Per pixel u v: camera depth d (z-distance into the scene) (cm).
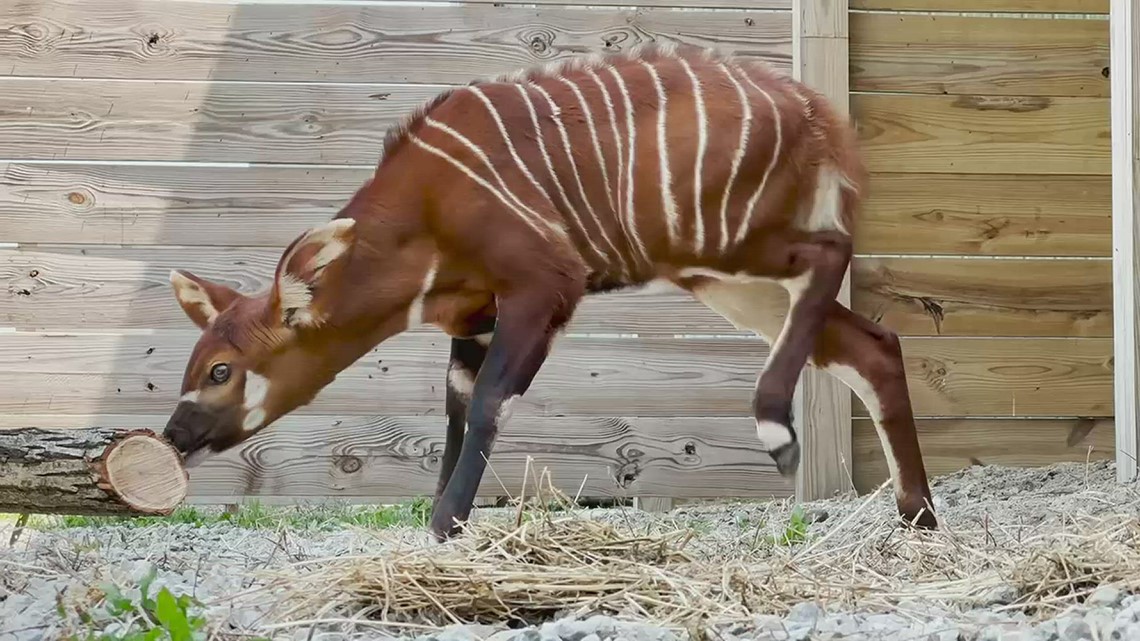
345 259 362
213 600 276
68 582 303
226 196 538
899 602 280
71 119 532
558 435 543
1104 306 564
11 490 306
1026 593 285
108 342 532
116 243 534
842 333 393
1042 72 562
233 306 375
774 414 373
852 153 392
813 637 234
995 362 560
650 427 546
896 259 558
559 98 377
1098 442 563
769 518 471
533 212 363
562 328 366
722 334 550
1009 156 562
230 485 533
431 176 366
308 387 373
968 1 561
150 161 535
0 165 529
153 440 312
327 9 540
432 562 277
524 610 275
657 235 377
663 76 383
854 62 557
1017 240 562
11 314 529
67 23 530
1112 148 481
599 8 548
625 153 374
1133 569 285
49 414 530
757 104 379
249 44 537
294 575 285
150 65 534
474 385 360
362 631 260
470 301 373
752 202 378
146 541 435
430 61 543
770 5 552
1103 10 565
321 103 540
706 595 277
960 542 347
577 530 313
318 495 538
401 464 540
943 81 561
